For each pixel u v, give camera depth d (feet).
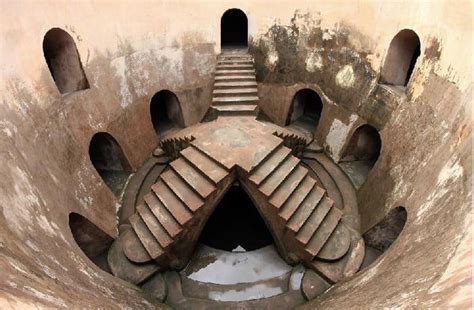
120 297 19.51
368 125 32.04
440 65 23.25
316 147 36.99
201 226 26.40
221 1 37.27
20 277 11.99
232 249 29.68
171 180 27.63
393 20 27.86
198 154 28.48
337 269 25.26
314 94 41.75
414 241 18.20
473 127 18.78
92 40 29.53
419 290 13.10
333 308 18.84
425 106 24.43
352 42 32.17
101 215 27.20
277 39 37.81
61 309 11.98
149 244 25.76
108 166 34.50
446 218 16.83
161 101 41.29
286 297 25.11
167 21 35.40
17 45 22.58
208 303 24.93
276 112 40.06
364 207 29.01
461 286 10.89
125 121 32.94
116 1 30.99
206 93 39.24
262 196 25.71
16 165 19.02
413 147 24.67
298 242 25.41
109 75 31.37
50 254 16.55
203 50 38.60
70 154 25.90
